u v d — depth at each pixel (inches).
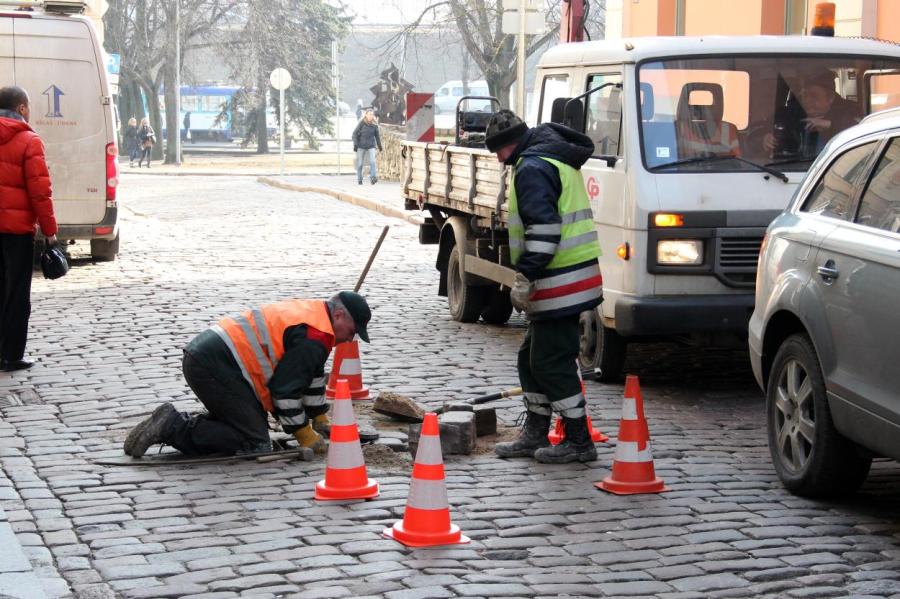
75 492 344.8
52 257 514.9
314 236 1091.3
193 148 3843.5
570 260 370.6
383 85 2485.2
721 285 466.0
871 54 495.2
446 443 389.4
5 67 810.8
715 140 476.1
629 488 347.6
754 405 464.4
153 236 1083.3
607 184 482.3
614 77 492.4
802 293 342.0
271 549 297.7
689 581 280.7
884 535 313.7
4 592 265.6
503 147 376.5
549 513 329.4
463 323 645.9
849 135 362.0
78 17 824.9
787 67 488.7
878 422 304.8
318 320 380.8
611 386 496.1
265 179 2042.3
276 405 379.9
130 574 280.2
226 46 3336.6
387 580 277.6
